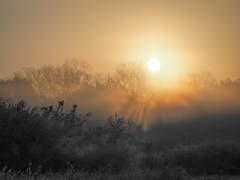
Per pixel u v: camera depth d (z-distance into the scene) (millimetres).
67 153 18859
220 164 23453
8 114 18984
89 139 21609
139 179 15344
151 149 30484
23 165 17625
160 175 16203
